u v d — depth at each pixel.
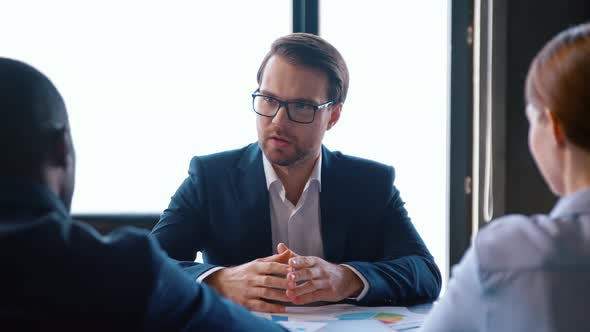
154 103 3.08
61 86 3.05
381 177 1.96
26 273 0.69
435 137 3.15
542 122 0.88
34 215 0.74
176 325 0.81
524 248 0.81
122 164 3.06
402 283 1.68
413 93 3.13
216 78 3.09
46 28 3.04
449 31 3.09
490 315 0.82
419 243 1.89
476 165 3.08
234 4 3.08
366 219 1.90
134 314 0.71
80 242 0.73
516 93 3.08
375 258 1.91
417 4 3.11
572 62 0.83
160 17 3.07
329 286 1.58
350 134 3.12
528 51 3.08
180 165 3.10
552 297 0.78
